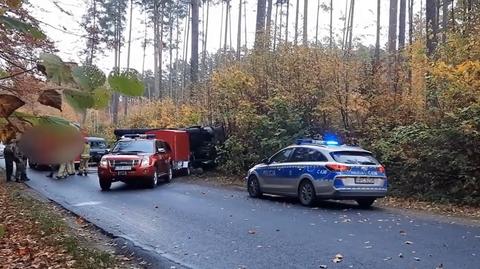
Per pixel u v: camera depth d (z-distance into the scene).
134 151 17.94
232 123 21.53
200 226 9.84
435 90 14.41
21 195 14.36
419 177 14.00
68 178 20.47
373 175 12.32
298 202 13.70
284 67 19.34
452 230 9.38
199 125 23.70
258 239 8.57
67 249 7.45
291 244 8.16
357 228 9.55
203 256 7.43
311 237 8.70
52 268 6.47
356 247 7.91
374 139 15.84
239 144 20.44
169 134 21.62
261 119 19.45
